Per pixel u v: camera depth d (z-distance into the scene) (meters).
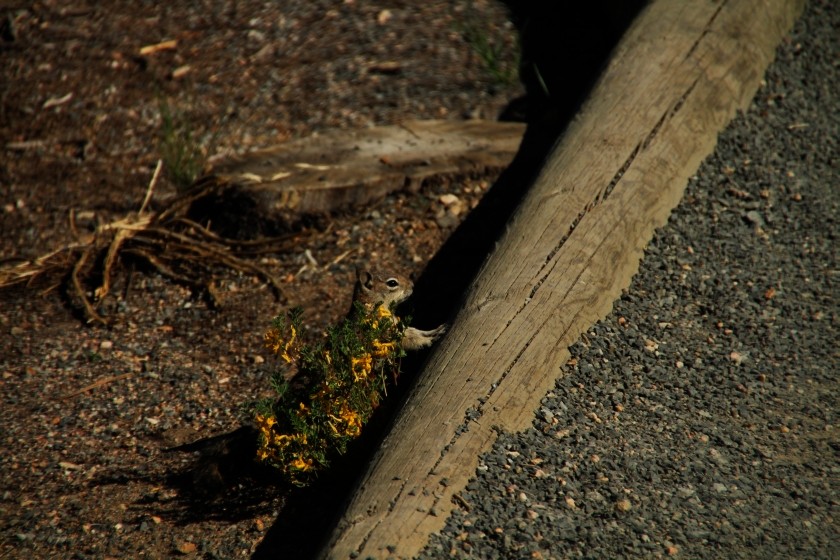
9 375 3.67
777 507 3.36
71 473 3.51
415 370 3.53
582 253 3.59
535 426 3.43
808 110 3.90
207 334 3.74
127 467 3.52
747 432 3.45
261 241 3.87
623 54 3.88
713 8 3.94
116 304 3.80
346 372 3.44
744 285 3.64
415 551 3.28
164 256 3.87
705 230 3.71
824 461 3.41
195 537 3.41
